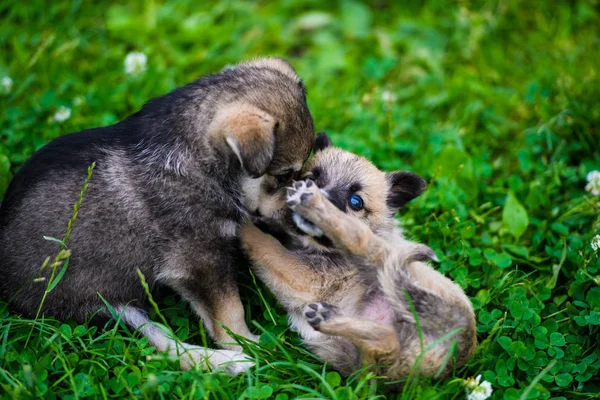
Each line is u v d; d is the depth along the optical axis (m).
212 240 4.54
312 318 4.04
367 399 3.97
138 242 4.41
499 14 7.91
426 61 7.62
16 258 4.30
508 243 5.43
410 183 5.20
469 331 4.09
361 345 3.98
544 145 6.40
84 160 4.41
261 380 4.25
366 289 4.58
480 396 3.99
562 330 4.66
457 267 5.05
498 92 7.02
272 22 7.99
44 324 4.27
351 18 8.22
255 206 4.77
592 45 7.48
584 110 6.40
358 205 5.03
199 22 7.77
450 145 6.11
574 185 5.97
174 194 4.44
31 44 6.92
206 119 4.50
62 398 3.90
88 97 6.42
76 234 4.29
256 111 4.43
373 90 7.18
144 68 6.62
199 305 4.62
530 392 4.11
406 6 8.40
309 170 5.14
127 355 4.12
